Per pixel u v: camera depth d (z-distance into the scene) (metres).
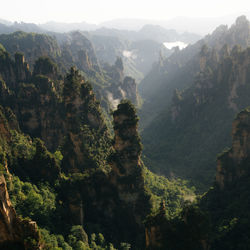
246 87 181.75
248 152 96.62
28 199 64.81
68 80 110.12
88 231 74.25
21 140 95.81
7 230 46.28
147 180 113.69
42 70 145.88
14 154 83.94
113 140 87.69
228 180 96.50
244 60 182.50
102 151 107.12
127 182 82.94
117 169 83.69
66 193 76.31
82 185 80.94
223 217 81.56
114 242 76.31
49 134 122.12
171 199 108.75
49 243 53.94
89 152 101.06
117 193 83.81
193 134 192.75
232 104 184.75
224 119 182.88
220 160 99.19
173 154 182.25
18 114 119.56
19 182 69.75
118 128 84.81
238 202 83.19
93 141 106.31
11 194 63.22
